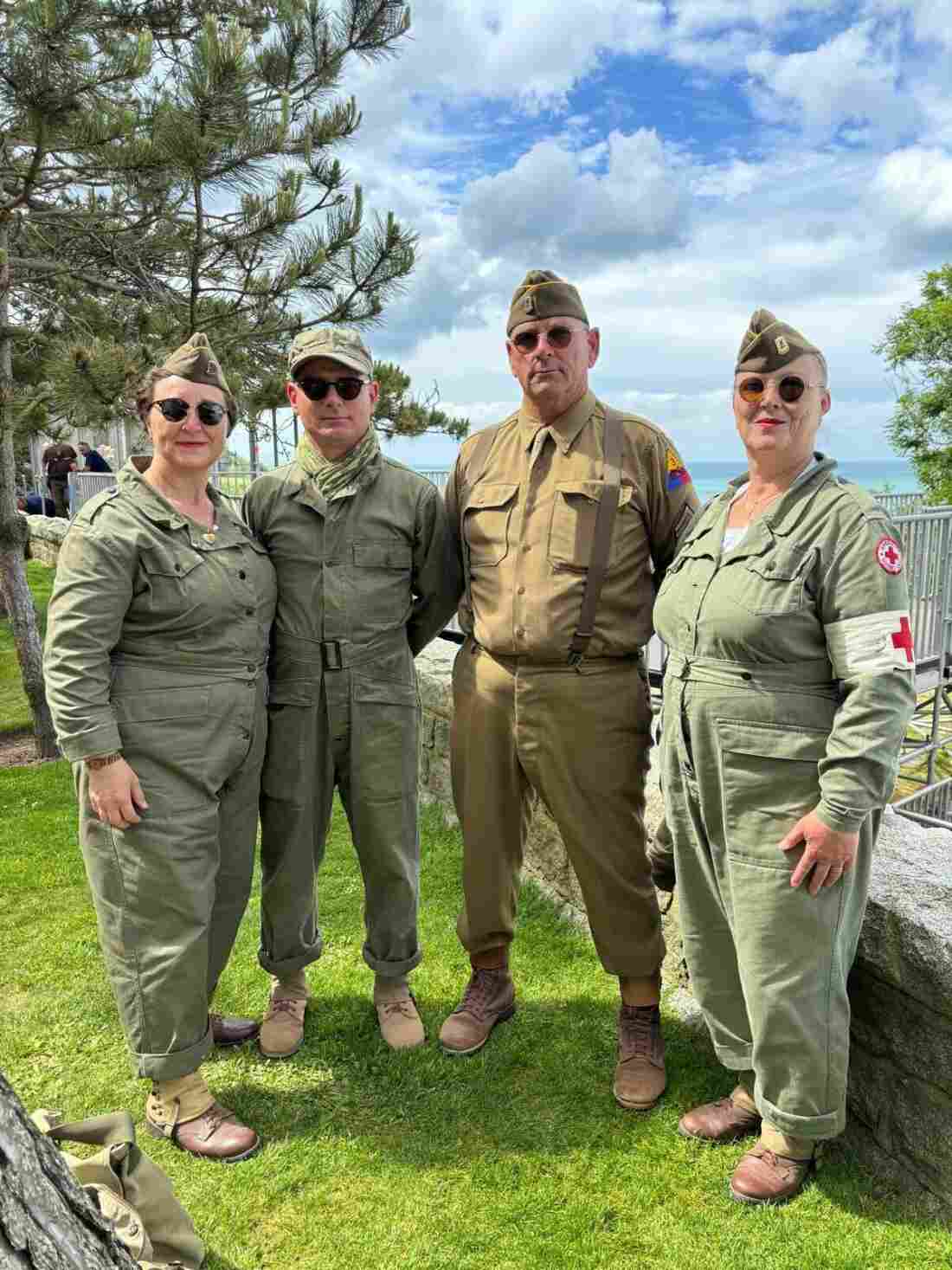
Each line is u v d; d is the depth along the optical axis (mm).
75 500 13844
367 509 2502
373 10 5750
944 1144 1984
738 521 2086
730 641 1977
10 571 5613
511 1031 2746
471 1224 2041
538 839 3566
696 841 2160
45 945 3258
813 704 1935
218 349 5934
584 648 2402
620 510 2412
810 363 1909
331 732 2508
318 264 5633
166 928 2207
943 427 19969
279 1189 2145
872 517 1858
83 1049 2688
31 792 4957
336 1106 2436
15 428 5496
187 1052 2260
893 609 1828
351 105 5723
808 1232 1986
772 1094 2008
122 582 2141
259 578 2389
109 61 4957
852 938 2006
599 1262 1935
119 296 6629
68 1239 1286
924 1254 1912
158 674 2219
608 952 2506
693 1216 2047
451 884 3691
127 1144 1900
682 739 2111
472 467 2646
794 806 1925
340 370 2387
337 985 2996
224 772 2291
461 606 2830
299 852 2590
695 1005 2816
